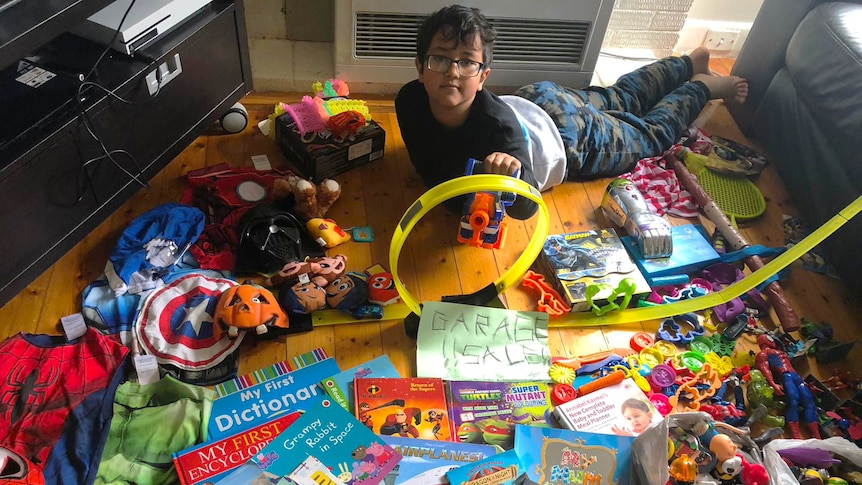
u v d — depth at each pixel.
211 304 1.36
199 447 1.16
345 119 1.67
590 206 1.75
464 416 1.27
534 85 1.80
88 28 1.37
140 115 1.45
